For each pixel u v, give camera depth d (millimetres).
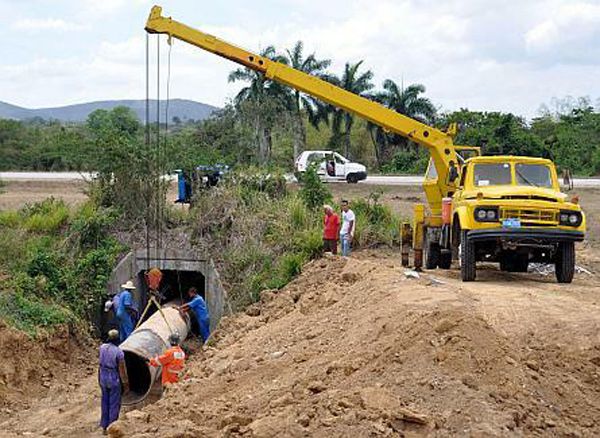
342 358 9328
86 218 20688
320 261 17344
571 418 7258
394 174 49469
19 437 12000
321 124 57000
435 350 8266
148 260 18953
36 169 54375
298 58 49906
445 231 15312
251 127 37219
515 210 13180
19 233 20422
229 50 15758
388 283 12711
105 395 12062
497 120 49969
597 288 13078
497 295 11273
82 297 18625
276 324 14117
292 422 7297
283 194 22625
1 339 14758
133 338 14266
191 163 22062
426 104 54062
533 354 8422
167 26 15656
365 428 6887
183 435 7832
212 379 10820
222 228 20641
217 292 19312
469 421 6832
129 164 21766
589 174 50062
